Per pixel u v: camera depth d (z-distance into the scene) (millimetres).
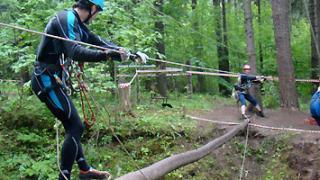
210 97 16344
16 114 7781
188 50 18297
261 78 10836
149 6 9398
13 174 6176
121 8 7867
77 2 3531
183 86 19578
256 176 8148
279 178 7938
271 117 10852
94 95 7613
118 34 7473
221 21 19375
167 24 14359
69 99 3574
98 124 7590
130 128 8383
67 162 3547
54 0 8055
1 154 6762
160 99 13180
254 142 9000
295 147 8344
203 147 6742
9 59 7398
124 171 7121
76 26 3412
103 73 8000
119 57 3430
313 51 17516
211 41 18719
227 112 11664
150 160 7746
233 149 8766
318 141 8320
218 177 7879
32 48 7344
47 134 7641
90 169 3740
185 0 16156
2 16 8031
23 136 7164
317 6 16750
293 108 12023
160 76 14766
